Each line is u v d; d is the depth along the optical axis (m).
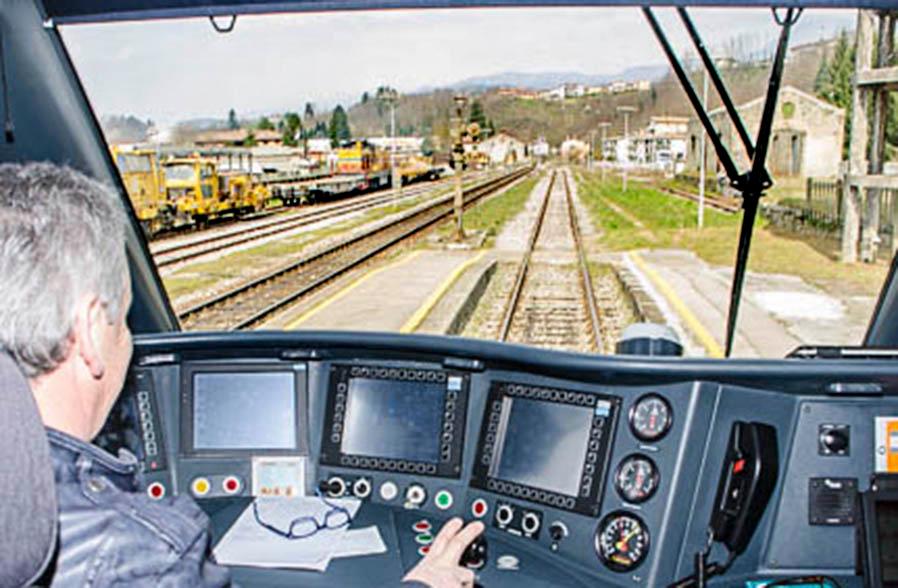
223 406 2.73
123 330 1.21
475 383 2.54
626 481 2.18
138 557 1.03
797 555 2.13
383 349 2.63
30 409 0.91
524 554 2.25
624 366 2.19
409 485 2.54
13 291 1.02
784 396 2.16
